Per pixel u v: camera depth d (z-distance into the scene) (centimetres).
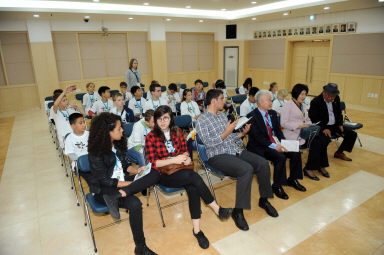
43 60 928
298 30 1015
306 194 345
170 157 273
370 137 557
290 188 362
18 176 418
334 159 452
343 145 445
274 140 348
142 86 794
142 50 1132
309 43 1018
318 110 419
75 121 311
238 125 293
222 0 782
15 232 285
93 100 672
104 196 221
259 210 313
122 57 1098
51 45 930
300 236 268
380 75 814
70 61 996
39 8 736
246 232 276
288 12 882
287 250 249
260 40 1177
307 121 398
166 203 332
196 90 650
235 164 283
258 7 935
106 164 238
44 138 611
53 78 954
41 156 500
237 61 1273
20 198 353
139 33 1107
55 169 442
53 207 331
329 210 310
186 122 446
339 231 274
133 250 257
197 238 261
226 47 1284
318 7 789
